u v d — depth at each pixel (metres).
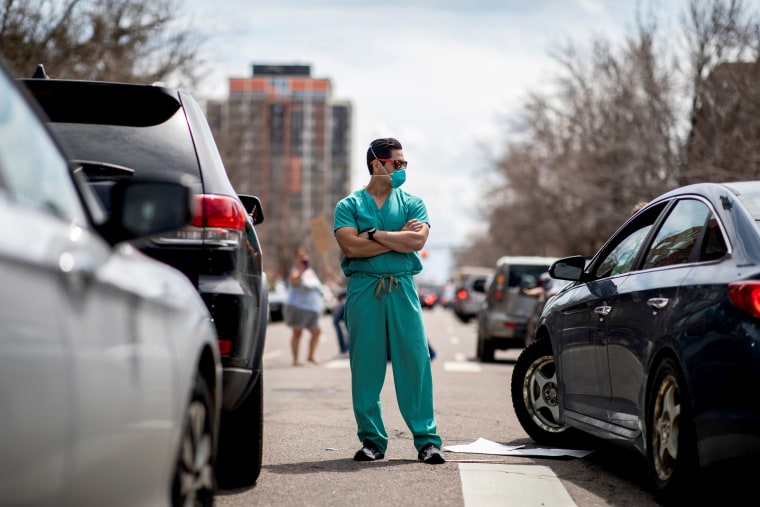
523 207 97.50
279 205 195.62
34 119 6.05
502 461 13.36
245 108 75.75
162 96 10.43
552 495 11.09
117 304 5.97
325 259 41.97
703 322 9.90
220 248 10.04
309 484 11.56
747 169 47.59
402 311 13.14
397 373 13.12
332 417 18.16
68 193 6.20
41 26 43.50
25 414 4.78
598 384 12.59
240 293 10.05
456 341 56.03
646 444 11.03
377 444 13.34
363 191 13.41
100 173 9.75
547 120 83.06
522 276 37.25
